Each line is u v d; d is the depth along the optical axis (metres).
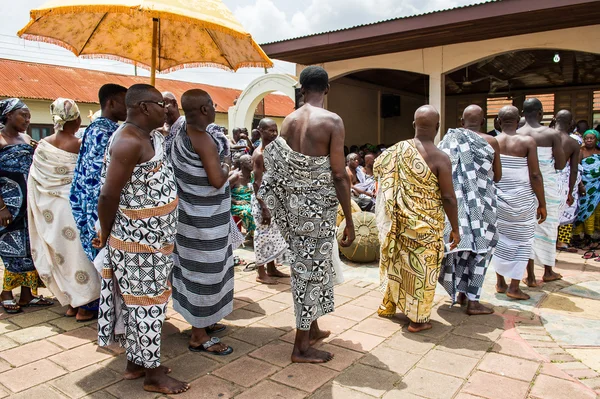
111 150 2.59
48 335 3.66
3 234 4.13
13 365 3.15
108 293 2.80
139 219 2.65
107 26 3.77
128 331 2.78
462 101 15.85
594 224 6.97
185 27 3.79
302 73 3.20
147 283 2.72
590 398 2.72
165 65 4.22
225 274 3.44
